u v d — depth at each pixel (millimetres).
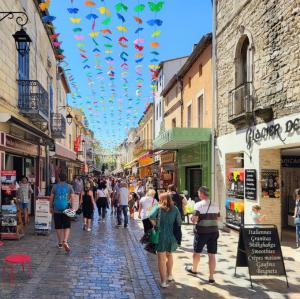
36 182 18484
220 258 9359
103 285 6828
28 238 11516
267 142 10805
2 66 12047
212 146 15484
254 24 11758
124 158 81625
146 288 6797
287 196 15086
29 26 15859
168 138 16766
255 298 6387
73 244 10750
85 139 54719
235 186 13562
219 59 15023
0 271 7574
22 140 14984
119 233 13148
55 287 6598
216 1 15305
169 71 29141
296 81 9375
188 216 15828
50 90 22062
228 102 13664
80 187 18828
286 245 11055
